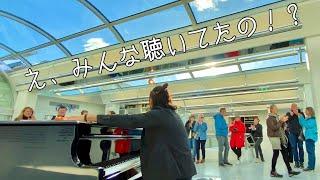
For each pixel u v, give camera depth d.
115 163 2.26
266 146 12.20
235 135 8.00
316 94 5.59
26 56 9.41
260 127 8.59
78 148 1.90
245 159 8.62
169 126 1.85
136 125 1.81
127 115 1.84
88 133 2.00
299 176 5.17
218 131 7.04
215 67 7.50
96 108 16.30
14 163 1.99
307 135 5.91
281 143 5.25
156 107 1.95
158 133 1.83
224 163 6.99
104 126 2.08
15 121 2.01
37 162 1.93
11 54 9.53
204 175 5.31
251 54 6.32
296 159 6.36
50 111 14.10
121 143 2.66
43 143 1.94
